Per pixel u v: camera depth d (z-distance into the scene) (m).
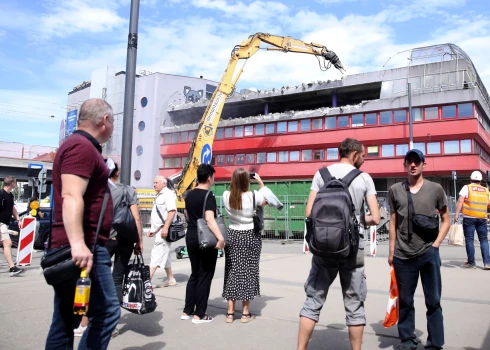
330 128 39.12
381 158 36.59
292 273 8.72
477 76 37.59
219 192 21.69
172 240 7.21
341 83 40.00
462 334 4.46
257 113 50.50
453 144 33.88
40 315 5.34
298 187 19.84
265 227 20.19
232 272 5.12
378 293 6.63
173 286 7.40
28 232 10.02
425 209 3.99
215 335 4.56
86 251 2.56
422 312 5.47
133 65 9.93
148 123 51.22
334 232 3.21
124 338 4.46
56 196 2.77
